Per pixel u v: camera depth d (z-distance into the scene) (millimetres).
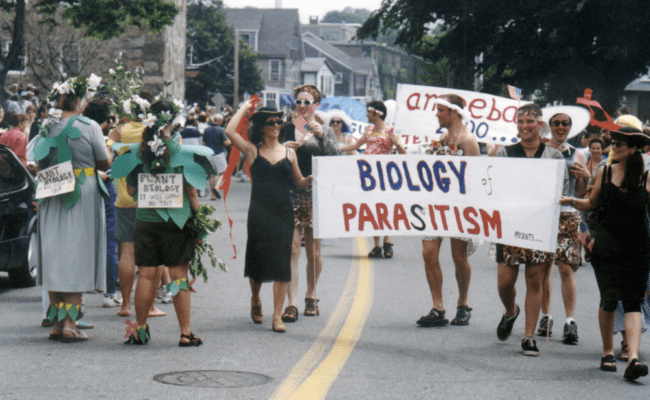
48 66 36031
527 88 35625
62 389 5262
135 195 6715
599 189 6125
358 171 7254
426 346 6801
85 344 6609
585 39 33250
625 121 6715
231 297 8922
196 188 6512
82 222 6719
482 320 7969
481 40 35531
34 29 35344
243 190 24812
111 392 5211
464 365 6195
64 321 6746
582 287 10164
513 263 6688
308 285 8047
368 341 6926
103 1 28891
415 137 11031
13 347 6453
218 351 6426
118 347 6508
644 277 5996
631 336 5922
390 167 7184
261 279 7234
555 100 35406
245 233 15031
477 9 34500
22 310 8141
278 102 105500
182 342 6578
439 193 7070
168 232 6543
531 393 5477
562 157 6867
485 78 38031
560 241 7211
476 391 5484
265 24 109250
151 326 7352
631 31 31609
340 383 5582
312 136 8070
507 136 10945
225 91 77875
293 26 109562
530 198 6691
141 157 6535
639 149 6059
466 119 7520
